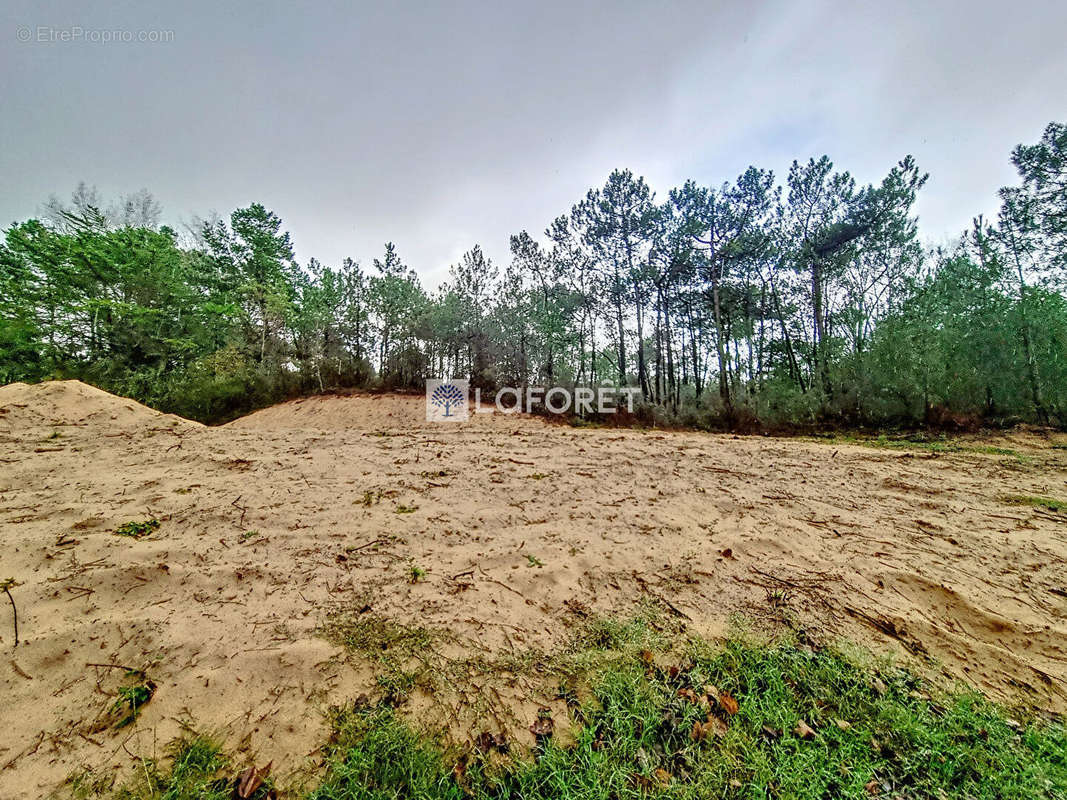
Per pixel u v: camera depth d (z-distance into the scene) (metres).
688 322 17.22
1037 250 10.21
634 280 15.57
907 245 13.07
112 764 1.20
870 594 2.22
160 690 1.43
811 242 13.38
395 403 14.19
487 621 1.91
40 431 4.61
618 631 1.88
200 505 2.88
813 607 2.09
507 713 1.44
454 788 1.20
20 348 15.90
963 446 7.76
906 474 4.95
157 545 2.31
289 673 1.53
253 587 2.04
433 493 3.49
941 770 1.27
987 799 1.19
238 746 1.28
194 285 20.56
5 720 1.28
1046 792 1.20
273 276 23.28
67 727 1.29
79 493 2.96
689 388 17.75
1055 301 9.90
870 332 12.23
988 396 9.86
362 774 1.22
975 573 2.45
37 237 17.94
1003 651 1.81
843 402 11.43
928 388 10.12
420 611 1.95
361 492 3.40
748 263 14.22
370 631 1.79
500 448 5.51
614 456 5.36
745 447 6.75
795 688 1.58
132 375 14.89
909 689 1.58
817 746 1.35
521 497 3.54
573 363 17.88
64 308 16.59
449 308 16.33
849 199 12.80
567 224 16.34
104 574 2.00
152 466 3.69
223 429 5.60
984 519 3.34
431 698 1.48
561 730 1.40
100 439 4.53
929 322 10.88
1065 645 1.85
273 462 4.01
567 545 2.69
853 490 4.16
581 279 16.95
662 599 2.14
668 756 1.32
